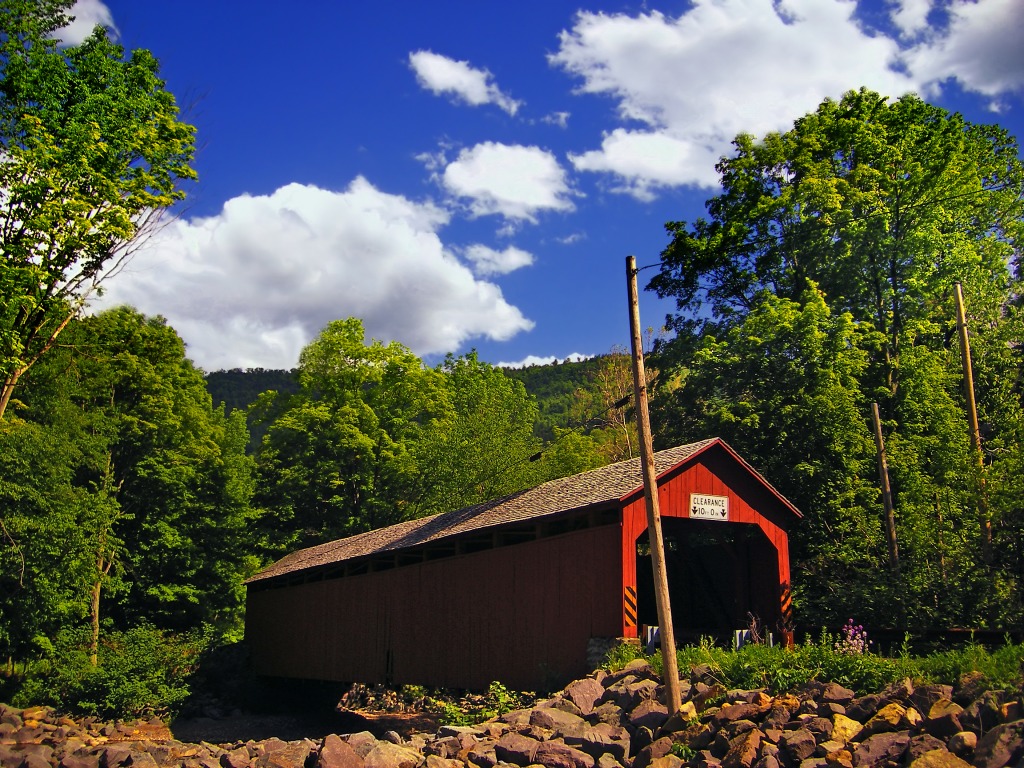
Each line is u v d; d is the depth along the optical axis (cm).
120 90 2200
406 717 2650
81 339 2547
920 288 2845
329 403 3916
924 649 1384
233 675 3070
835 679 1089
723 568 1884
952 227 3125
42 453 2262
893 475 2325
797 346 2550
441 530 2047
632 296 1284
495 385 5103
